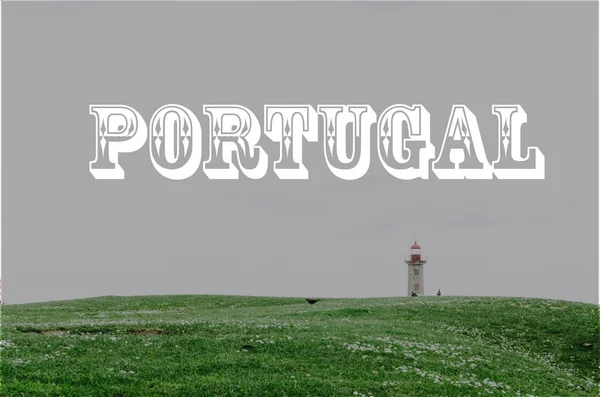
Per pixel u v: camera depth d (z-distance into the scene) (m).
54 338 35.72
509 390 32.41
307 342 37.00
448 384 31.47
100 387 27.02
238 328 41.28
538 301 63.84
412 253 118.06
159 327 41.22
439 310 57.38
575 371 42.81
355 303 68.94
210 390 27.62
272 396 27.64
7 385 26.03
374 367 33.25
